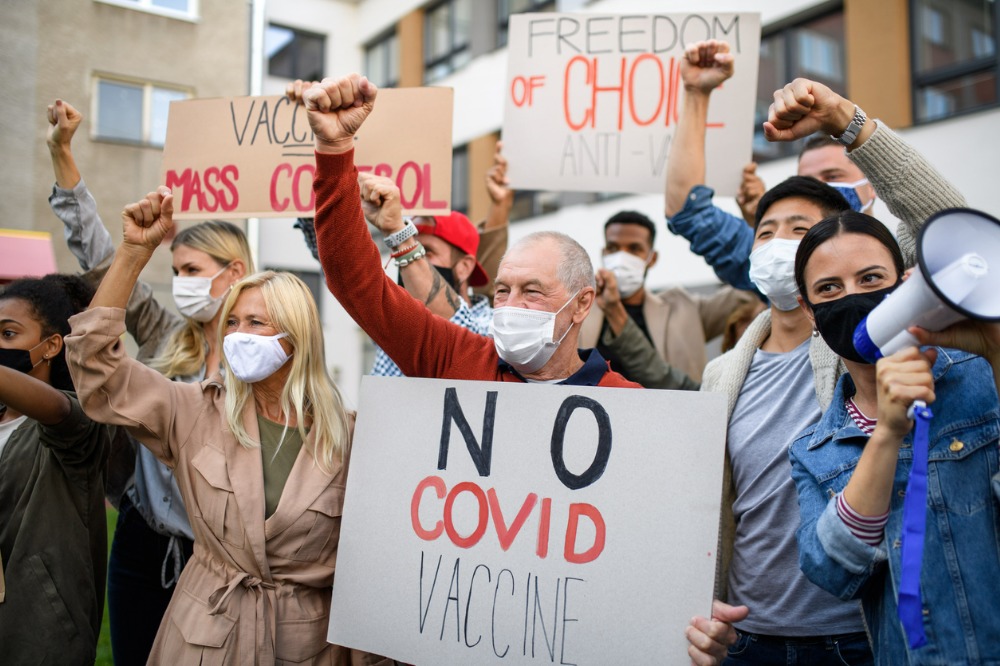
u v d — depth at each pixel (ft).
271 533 7.08
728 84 11.13
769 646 6.69
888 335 4.89
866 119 6.39
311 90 6.65
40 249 12.03
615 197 43.09
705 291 39.09
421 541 6.66
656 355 12.14
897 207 6.41
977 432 5.38
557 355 7.36
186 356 10.07
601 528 6.13
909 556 4.73
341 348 53.57
